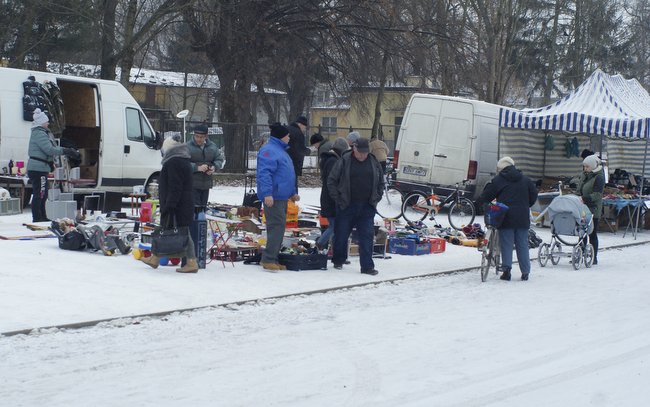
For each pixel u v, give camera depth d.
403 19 35.12
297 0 32.56
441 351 8.47
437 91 46.78
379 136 41.34
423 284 12.78
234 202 23.02
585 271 15.12
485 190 13.54
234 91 34.50
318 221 16.84
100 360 7.55
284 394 6.78
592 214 15.86
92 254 12.86
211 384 6.97
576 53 52.59
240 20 32.06
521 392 7.07
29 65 35.91
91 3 30.88
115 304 9.62
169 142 11.70
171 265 12.50
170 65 58.38
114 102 19.58
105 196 17.94
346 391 6.93
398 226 17.28
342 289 11.80
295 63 35.31
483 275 13.34
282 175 12.45
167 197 11.62
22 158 18.00
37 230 14.91
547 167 26.23
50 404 6.27
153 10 33.75
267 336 8.80
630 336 9.52
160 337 8.52
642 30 63.38
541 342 9.05
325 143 14.63
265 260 12.69
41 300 9.56
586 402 6.86
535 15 50.25
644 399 7.00
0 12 32.69
